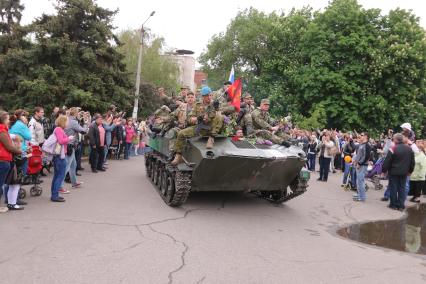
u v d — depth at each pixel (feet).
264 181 27.91
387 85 96.68
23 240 19.44
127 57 120.37
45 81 65.57
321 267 18.47
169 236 21.40
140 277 15.74
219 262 18.02
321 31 98.58
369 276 17.78
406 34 98.27
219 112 27.89
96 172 43.68
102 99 71.05
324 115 91.20
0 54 70.79
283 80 112.06
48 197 29.50
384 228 28.07
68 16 69.46
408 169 34.94
